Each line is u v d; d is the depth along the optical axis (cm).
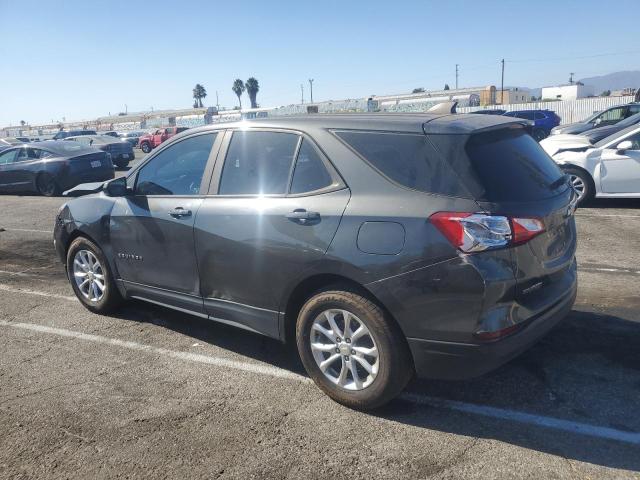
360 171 342
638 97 2895
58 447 330
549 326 336
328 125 366
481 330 302
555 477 285
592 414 338
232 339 475
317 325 358
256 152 398
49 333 506
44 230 1017
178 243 433
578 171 960
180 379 407
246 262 385
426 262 307
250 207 384
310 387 387
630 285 559
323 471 297
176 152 458
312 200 354
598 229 802
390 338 325
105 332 502
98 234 507
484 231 298
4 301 605
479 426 332
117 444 330
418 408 354
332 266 338
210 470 303
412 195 320
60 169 1500
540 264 324
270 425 342
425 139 328
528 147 367
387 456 307
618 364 397
